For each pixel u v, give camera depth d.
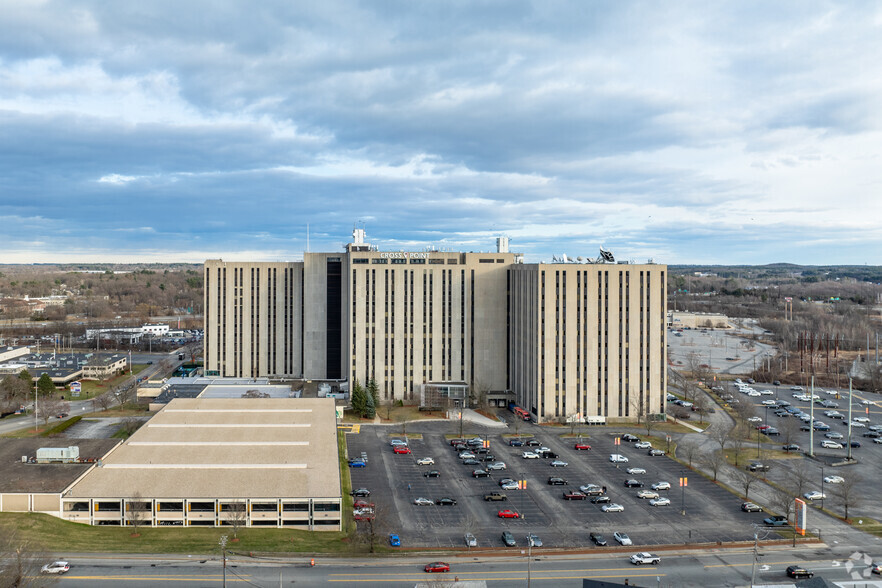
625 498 135.62
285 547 106.12
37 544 100.75
